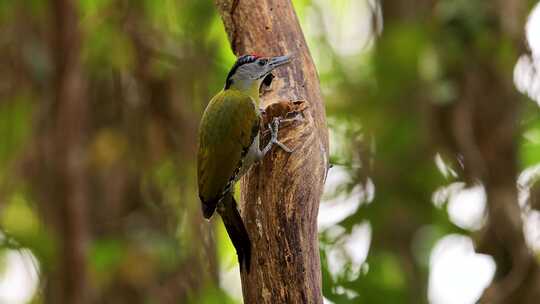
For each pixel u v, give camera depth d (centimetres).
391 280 1483
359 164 1591
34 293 1431
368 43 1669
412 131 1560
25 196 1441
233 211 926
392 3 1630
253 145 917
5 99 1402
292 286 902
